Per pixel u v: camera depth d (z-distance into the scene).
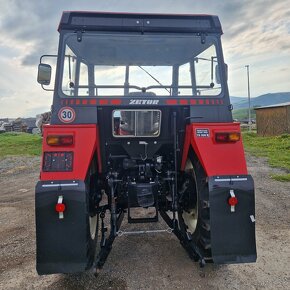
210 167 3.22
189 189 3.77
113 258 3.87
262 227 4.82
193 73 3.76
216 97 3.68
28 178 9.89
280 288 3.13
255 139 19.88
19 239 4.63
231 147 3.33
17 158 14.10
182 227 3.88
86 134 3.28
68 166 3.09
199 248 3.40
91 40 3.58
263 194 6.88
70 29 3.57
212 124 3.48
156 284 3.26
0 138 22.33
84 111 3.50
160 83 3.72
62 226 2.94
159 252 4.01
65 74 3.55
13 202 6.90
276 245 4.13
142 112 3.63
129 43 3.64
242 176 3.19
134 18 3.61
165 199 3.81
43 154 3.15
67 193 2.96
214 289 3.14
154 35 3.64
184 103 3.63
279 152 13.55
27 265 3.78
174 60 3.72
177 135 3.75
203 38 3.69
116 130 3.64
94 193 3.58
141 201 3.50
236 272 3.46
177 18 3.66
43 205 2.93
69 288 3.24
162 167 3.84
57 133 3.25
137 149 3.75
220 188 3.11
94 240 3.53
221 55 3.71
